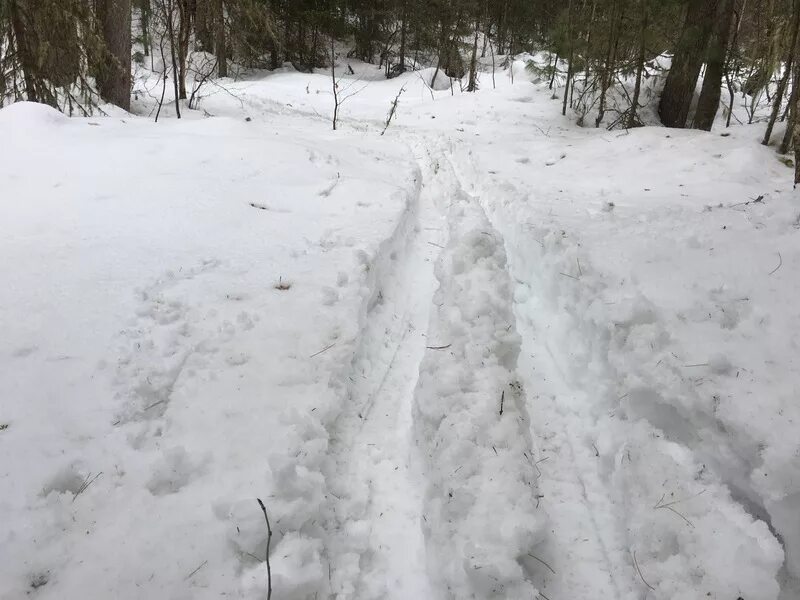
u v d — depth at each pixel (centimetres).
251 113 1184
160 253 397
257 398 272
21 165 534
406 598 210
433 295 395
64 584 184
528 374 338
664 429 265
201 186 527
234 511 207
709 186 689
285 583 190
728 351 266
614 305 316
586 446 282
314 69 2045
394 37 2202
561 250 406
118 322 312
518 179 748
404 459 275
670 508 217
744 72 1155
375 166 727
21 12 783
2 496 210
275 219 482
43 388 261
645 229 455
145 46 1694
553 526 238
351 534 231
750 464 219
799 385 238
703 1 1016
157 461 230
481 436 250
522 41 2053
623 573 217
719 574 190
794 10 838
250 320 326
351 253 418
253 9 1473
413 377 338
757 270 334
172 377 280
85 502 213
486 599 196
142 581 188
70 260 373
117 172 542
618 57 1134
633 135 933
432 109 1363
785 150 817
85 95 862
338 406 281
